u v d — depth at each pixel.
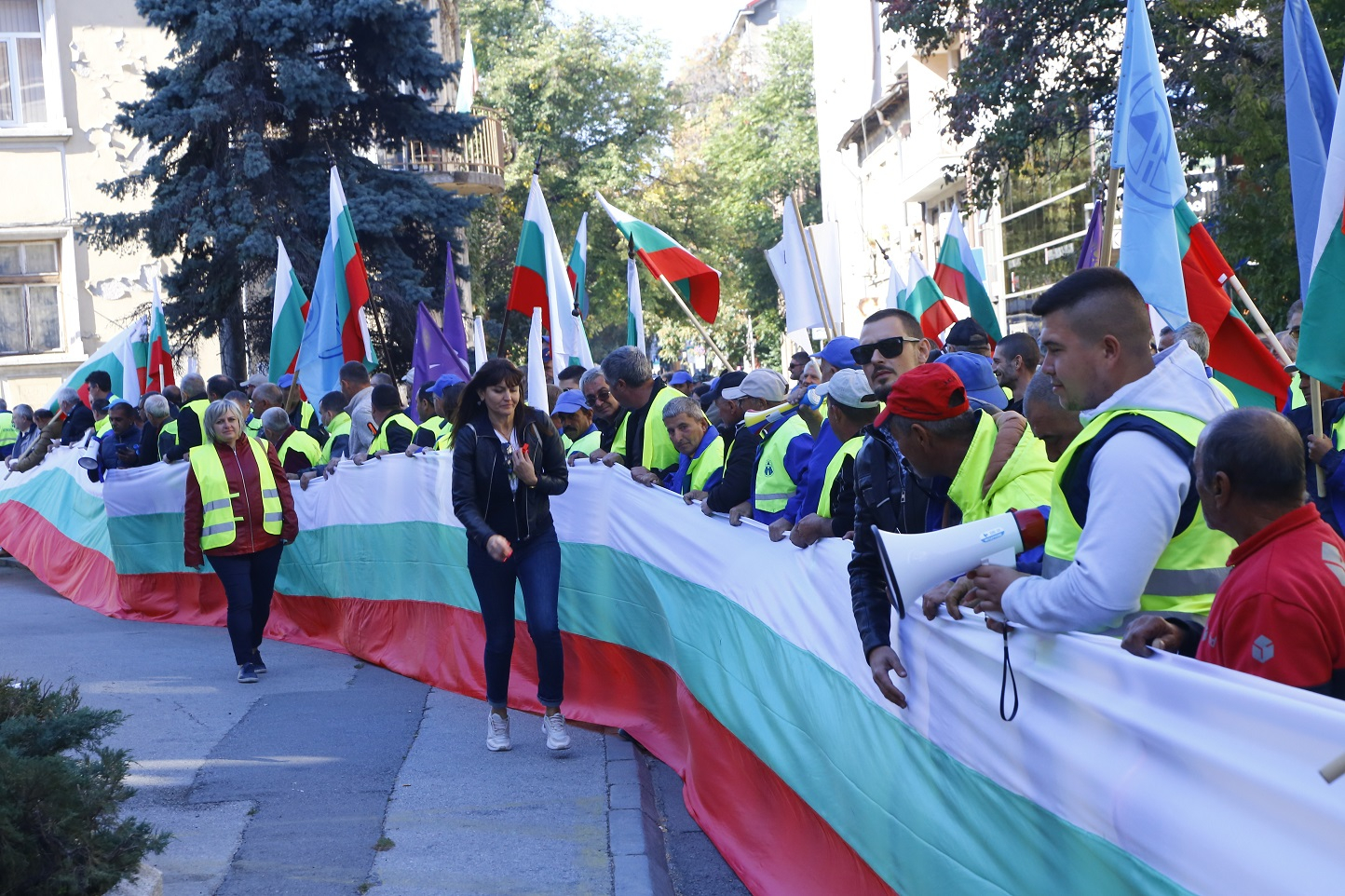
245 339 21.02
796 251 10.16
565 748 6.22
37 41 23.77
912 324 4.12
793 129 47.69
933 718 3.22
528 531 6.32
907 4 15.70
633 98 40.41
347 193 19.30
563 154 39.34
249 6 18.70
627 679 6.69
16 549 14.30
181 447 10.80
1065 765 2.55
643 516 6.38
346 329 11.13
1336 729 1.79
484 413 6.39
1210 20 11.57
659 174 41.59
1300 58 5.50
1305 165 5.46
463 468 6.28
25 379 23.70
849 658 3.86
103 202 23.91
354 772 5.97
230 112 18.89
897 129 32.75
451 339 11.99
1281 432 2.48
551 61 38.91
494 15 40.56
